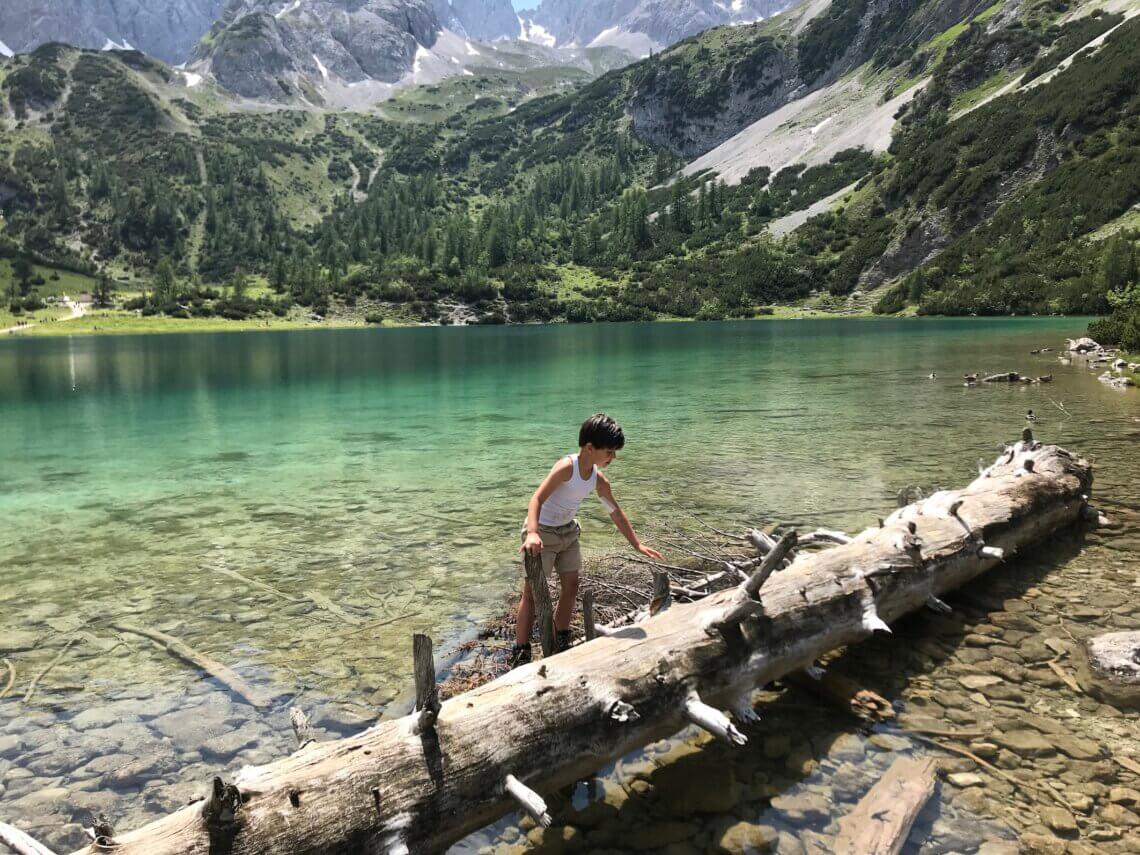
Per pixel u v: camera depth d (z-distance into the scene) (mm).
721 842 3486
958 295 109562
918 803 3617
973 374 26094
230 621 6582
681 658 4277
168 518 10523
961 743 4195
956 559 6297
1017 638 5566
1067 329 62750
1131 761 3955
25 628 6477
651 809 3787
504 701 3646
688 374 34469
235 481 13133
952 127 158000
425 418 21625
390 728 3355
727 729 3885
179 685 5328
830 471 12234
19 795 3994
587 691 3854
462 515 10422
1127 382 22016
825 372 32750
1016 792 3729
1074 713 4461
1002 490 7664
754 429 17125
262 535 9539
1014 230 116562
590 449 4898
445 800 3209
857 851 3307
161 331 137500
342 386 33375
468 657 5668
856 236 156500
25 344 94938
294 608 6891
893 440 14898
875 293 136500
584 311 155000
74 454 16422
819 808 3701
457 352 60688
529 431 18703
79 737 4617
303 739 3463
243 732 4648
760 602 4438
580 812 3795
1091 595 6375
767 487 11250
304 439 18078
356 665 5590
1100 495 9711
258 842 2730
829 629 5078
